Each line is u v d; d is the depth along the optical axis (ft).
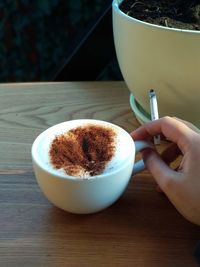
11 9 3.01
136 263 0.94
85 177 0.93
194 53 1.11
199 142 1.00
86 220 1.05
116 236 1.01
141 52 1.19
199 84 1.19
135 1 1.42
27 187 1.16
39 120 1.47
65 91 1.68
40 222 1.04
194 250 0.93
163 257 0.95
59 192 0.96
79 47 1.76
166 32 1.10
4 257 0.94
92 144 1.05
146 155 1.11
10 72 3.29
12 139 1.36
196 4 1.33
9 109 1.53
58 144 1.04
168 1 1.41
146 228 1.03
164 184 0.99
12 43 3.15
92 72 1.86
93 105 1.58
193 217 0.99
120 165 0.98
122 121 1.48
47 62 3.18
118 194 1.02
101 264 0.93
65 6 2.93
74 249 0.97
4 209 1.08
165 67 1.18
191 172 0.96
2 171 1.22
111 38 1.74
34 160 0.98
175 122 1.08
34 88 1.70
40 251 0.96
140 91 1.33
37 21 3.03
